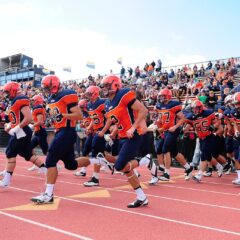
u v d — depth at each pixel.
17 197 7.25
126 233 4.90
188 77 22.98
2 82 44.28
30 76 40.44
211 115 9.52
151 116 14.67
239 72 21.41
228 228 5.20
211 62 23.20
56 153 6.53
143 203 6.48
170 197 7.48
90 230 5.02
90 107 9.52
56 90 6.54
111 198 7.23
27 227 5.13
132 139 6.31
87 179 9.89
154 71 26.22
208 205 6.73
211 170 10.98
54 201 6.88
